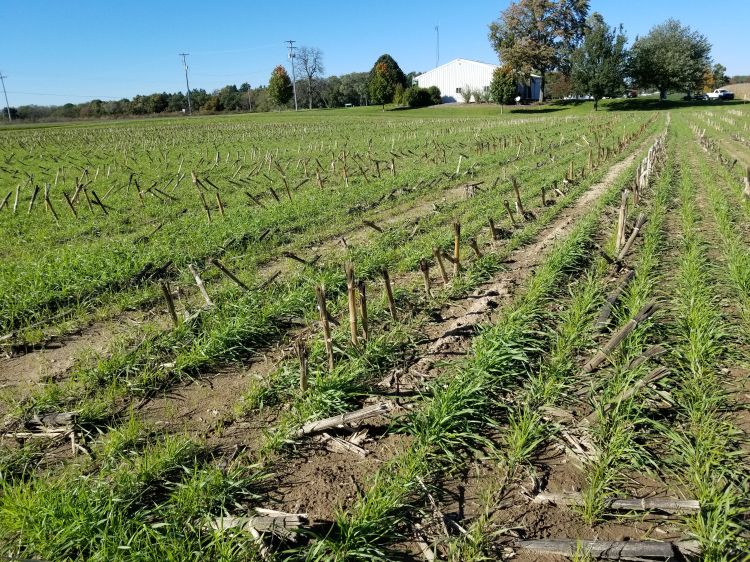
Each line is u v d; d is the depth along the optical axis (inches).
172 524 157.0
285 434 203.8
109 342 290.0
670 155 1023.6
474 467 190.4
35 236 530.9
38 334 295.6
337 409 220.2
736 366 243.8
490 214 551.5
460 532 161.6
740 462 184.4
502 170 885.2
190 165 1203.2
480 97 4202.8
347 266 248.2
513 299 337.7
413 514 169.2
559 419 210.5
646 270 348.8
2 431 213.6
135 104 4926.2
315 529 163.0
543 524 165.0
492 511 170.2
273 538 156.9
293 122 3065.9
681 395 219.5
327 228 534.0
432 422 204.5
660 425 198.2
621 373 225.9
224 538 154.6
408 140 1683.1
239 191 794.8
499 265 400.5
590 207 594.9
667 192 633.6
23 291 345.7
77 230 551.5
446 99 4549.7
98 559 143.3
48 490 166.4
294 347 276.1
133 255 425.7
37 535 150.3
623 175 752.3
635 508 165.2
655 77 3486.7
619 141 1127.6
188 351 273.3
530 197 639.8
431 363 259.3
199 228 520.7
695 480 175.0
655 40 3472.0
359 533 156.3
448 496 177.3
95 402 229.8
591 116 2669.8
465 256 421.4
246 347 279.6
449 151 1288.1
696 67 3440.0
